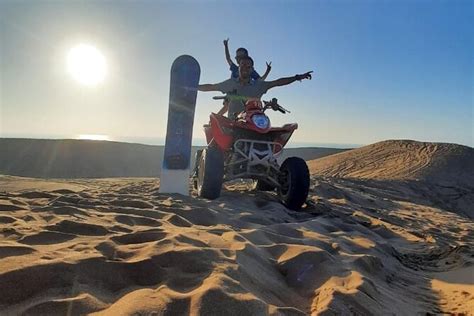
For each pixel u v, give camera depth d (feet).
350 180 52.47
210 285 7.38
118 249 9.21
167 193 20.92
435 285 11.60
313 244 12.43
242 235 11.93
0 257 8.04
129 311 6.53
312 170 91.25
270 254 10.76
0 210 13.42
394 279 11.54
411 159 84.02
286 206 20.03
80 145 100.48
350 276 9.56
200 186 21.07
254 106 19.89
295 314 7.48
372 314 8.16
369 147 101.81
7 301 6.73
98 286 7.54
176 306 6.88
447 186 65.98
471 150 87.45
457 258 14.33
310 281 9.39
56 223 11.08
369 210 26.35
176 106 21.62
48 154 93.35
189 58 21.79
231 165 20.02
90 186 30.32
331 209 20.80
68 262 7.80
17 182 32.30
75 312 6.55
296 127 19.86
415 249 16.33
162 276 8.09
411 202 43.24
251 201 20.31
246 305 7.00
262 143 19.79
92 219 12.54
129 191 24.30
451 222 27.91
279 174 20.47
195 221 14.74
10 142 97.96
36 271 7.36
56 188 28.53
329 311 7.76
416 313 9.05
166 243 9.41
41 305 6.59
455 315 9.27
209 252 9.05
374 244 14.33
